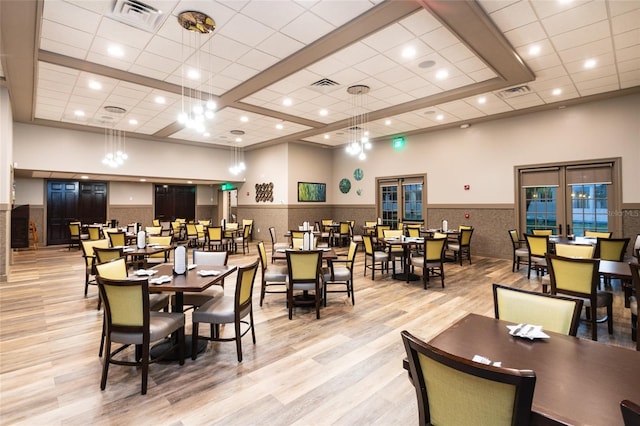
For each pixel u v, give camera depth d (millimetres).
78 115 7602
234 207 13352
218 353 3021
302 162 11273
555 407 1040
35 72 4977
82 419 2100
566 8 3625
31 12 3453
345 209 11727
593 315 2945
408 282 5727
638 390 1135
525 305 1917
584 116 6770
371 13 3648
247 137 10156
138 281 2346
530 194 7586
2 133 5703
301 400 2314
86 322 3826
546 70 5230
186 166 10969
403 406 2250
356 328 3637
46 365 2805
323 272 4602
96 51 4570
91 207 11953
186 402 2283
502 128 7918
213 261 4098
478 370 1001
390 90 6156
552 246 5508
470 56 4742
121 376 2621
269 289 5367
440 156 9070
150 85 5770
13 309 4293
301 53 4582
